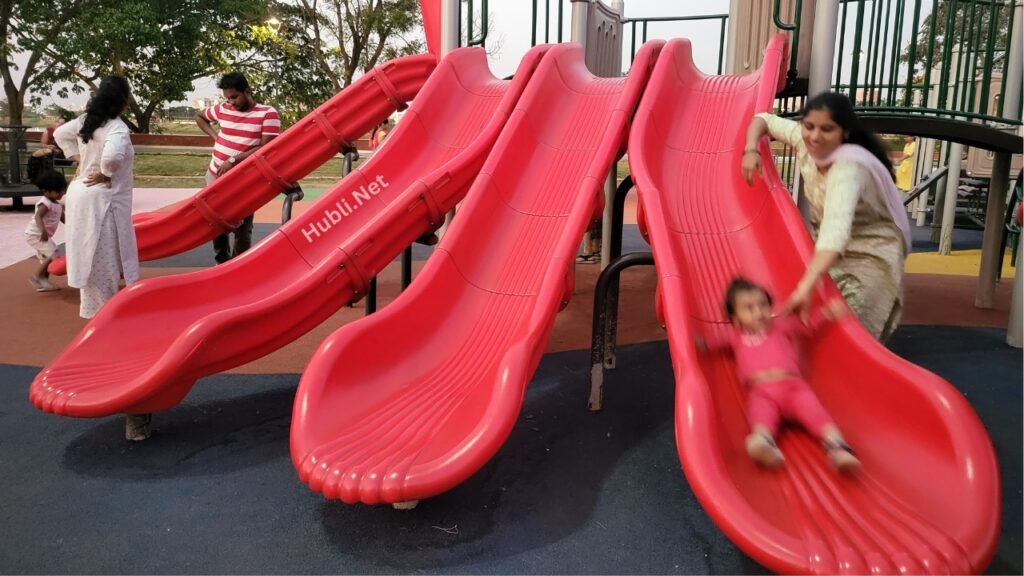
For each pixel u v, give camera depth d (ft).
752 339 10.07
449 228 13.25
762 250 12.64
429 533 9.53
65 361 12.53
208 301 14.80
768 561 6.82
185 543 9.21
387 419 10.19
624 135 15.14
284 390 14.73
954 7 17.49
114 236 17.38
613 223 15.78
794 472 8.67
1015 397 14.39
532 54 17.99
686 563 8.90
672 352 9.78
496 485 10.90
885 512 7.68
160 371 11.28
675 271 10.91
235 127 22.63
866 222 11.66
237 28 89.35
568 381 15.44
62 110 71.72
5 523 9.64
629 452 12.05
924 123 17.35
